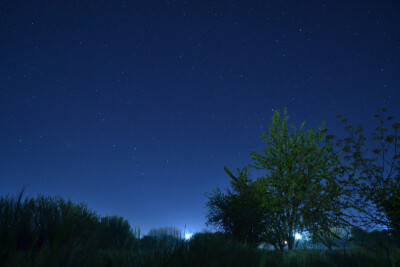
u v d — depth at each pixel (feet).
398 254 11.64
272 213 35.96
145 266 6.89
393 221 16.11
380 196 17.06
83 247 6.49
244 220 36.35
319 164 34.30
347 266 12.07
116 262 6.68
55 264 5.16
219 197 41.75
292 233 31.94
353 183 18.39
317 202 23.95
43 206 14.30
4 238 6.04
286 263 12.35
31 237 10.47
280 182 37.09
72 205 17.25
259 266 10.13
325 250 16.52
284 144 40.34
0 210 8.29
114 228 19.56
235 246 12.34
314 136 37.99
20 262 5.22
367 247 14.62
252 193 39.32
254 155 41.73
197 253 8.75
